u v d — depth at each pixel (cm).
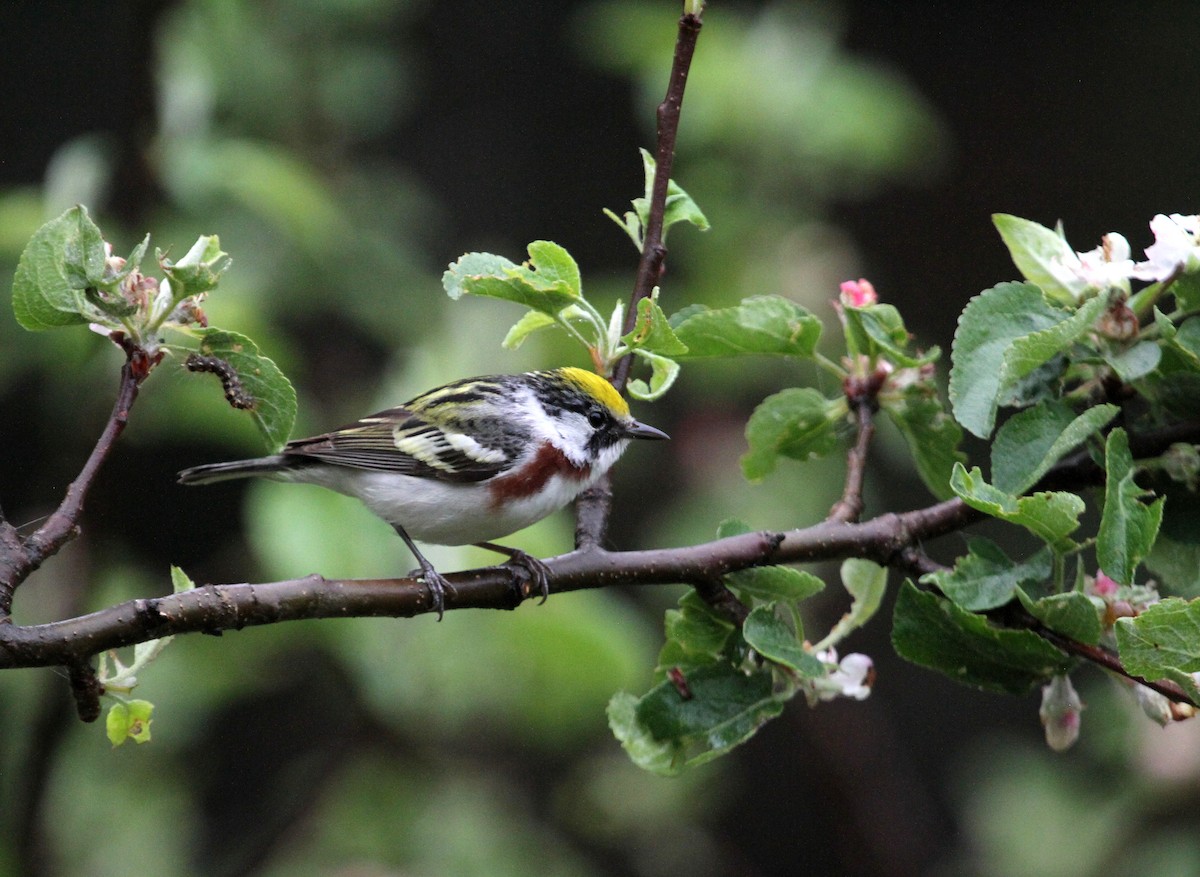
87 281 515
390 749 1211
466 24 1847
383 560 945
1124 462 536
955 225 1884
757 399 1466
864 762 1631
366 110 1352
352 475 816
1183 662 494
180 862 1224
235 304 1077
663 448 1566
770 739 1825
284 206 1122
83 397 1138
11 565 495
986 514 619
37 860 1019
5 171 1545
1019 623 579
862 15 1891
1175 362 600
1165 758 1155
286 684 1309
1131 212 1866
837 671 624
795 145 1373
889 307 662
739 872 1648
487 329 1099
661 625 1476
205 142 1123
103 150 1070
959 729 1872
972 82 1908
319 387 1311
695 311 685
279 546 926
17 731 1083
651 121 1401
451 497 798
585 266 1853
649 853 1558
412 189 1469
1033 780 1313
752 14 1673
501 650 1041
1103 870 1189
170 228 1132
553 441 809
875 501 1320
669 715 618
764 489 1284
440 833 1188
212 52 1216
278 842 1189
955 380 587
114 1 1559
